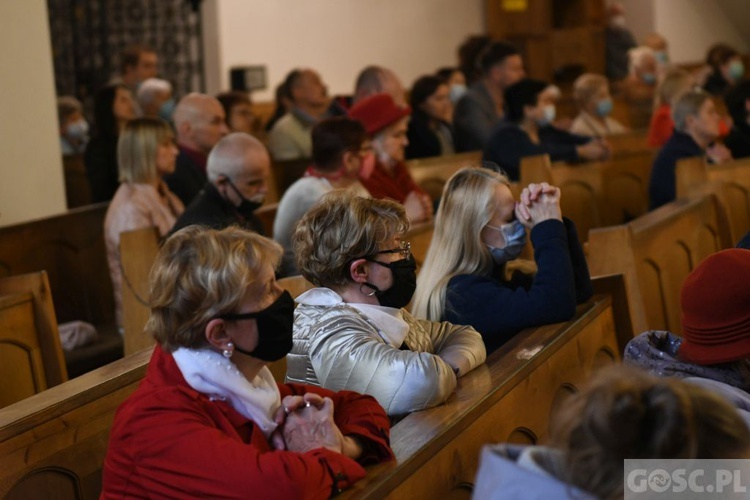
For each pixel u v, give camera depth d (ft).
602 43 43.45
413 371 8.05
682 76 26.27
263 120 34.32
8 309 11.76
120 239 14.15
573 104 42.55
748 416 7.52
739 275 7.92
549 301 10.26
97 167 21.42
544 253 10.53
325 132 15.70
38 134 18.01
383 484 6.63
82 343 15.53
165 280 6.59
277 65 35.63
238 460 6.26
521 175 18.97
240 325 6.66
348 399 7.55
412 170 20.26
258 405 6.79
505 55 26.43
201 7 33.81
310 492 6.28
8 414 7.60
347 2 37.78
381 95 18.26
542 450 5.34
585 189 21.29
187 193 18.44
